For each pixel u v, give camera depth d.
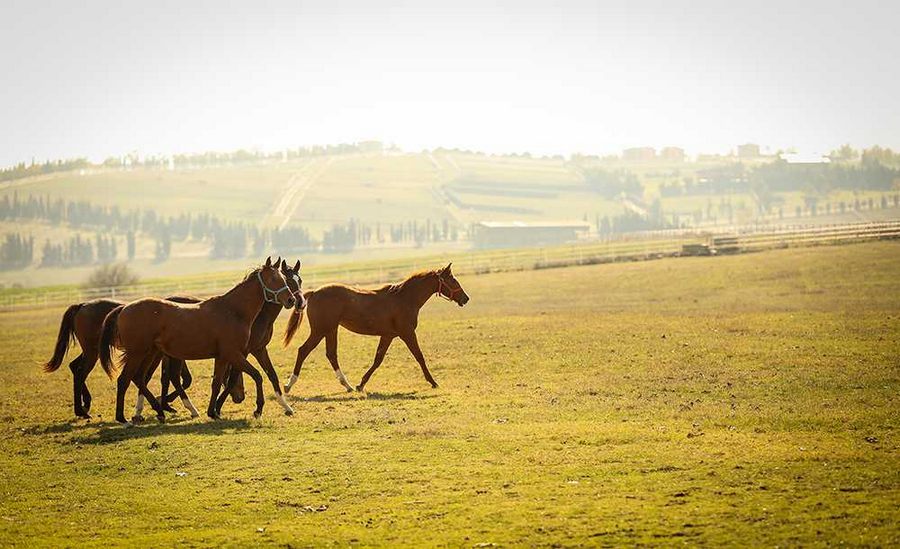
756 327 31.75
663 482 13.49
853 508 11.82
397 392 23.17
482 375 25.39
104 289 73.31
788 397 19.77
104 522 12.91
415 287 24.34
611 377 23.55
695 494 12.82
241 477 14.77
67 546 11.94
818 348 26.19
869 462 14.05
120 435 18.20
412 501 13.22
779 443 15.51
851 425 16.73
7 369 31.58
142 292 71.50
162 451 16.55
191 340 19.14
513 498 13.11
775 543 10.83
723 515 11.88
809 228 81.38
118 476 15.20
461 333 34.62
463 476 14.31
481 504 12.91
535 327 35.22
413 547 11.37
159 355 20.92
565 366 25.89
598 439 16.25
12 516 13.29
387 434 17.44
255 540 11.91
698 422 17.56
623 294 48.81
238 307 19.67
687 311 39.25
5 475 15.45
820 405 18.64
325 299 23.70
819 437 15.94
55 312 62.31
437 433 17.27
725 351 26.66
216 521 12.79
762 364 24.08
